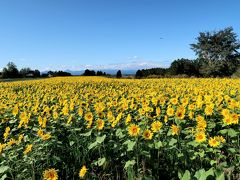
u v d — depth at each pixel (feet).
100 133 23.21
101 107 30.83
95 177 19.36
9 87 82.53
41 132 22.17
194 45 248.73
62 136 25.66
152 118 26.94
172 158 19.95
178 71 190.08
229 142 22.33
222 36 238.48
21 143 23.07
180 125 25.22
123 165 20.11
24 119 26.68
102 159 19.89
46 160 20.77
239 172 17.28
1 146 20.52
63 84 89.56
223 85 71.20
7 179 19.83
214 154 19.62
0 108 39.27
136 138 19.94
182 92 54.24
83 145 22.85
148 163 19.71
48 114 30.04
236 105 28.71
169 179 19.03
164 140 21.42
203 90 53.83
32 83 95.86
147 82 94.73
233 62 235.81
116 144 21.31
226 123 22.72
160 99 36.35
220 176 13.10
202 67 211.82
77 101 41.63
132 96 46.91
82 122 27.40
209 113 25.70
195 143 19.71
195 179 13.23
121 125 26.50
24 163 19.45
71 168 20.99
